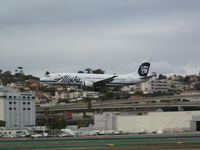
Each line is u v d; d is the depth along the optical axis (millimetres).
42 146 76375
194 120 160500
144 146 73750
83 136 126312
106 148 72625
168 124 166375
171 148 73438
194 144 74188
